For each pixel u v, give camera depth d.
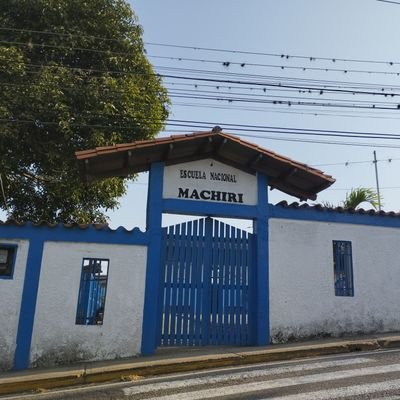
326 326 9.72
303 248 9.97
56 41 13.66
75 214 15.88
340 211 10.38
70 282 8.67
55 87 12.74
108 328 8.66
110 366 7.78
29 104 12.40
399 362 7.51
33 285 8.51
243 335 9.41
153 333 8.80
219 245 9.70
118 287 8.86
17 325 8.30
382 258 10.41
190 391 6.37
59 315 8.51
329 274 9.98
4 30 13.57
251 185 10.07
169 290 9.26
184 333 9.16
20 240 8.62
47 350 8.34
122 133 13.65
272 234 9.88
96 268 8.94
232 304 9.49
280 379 6.77
